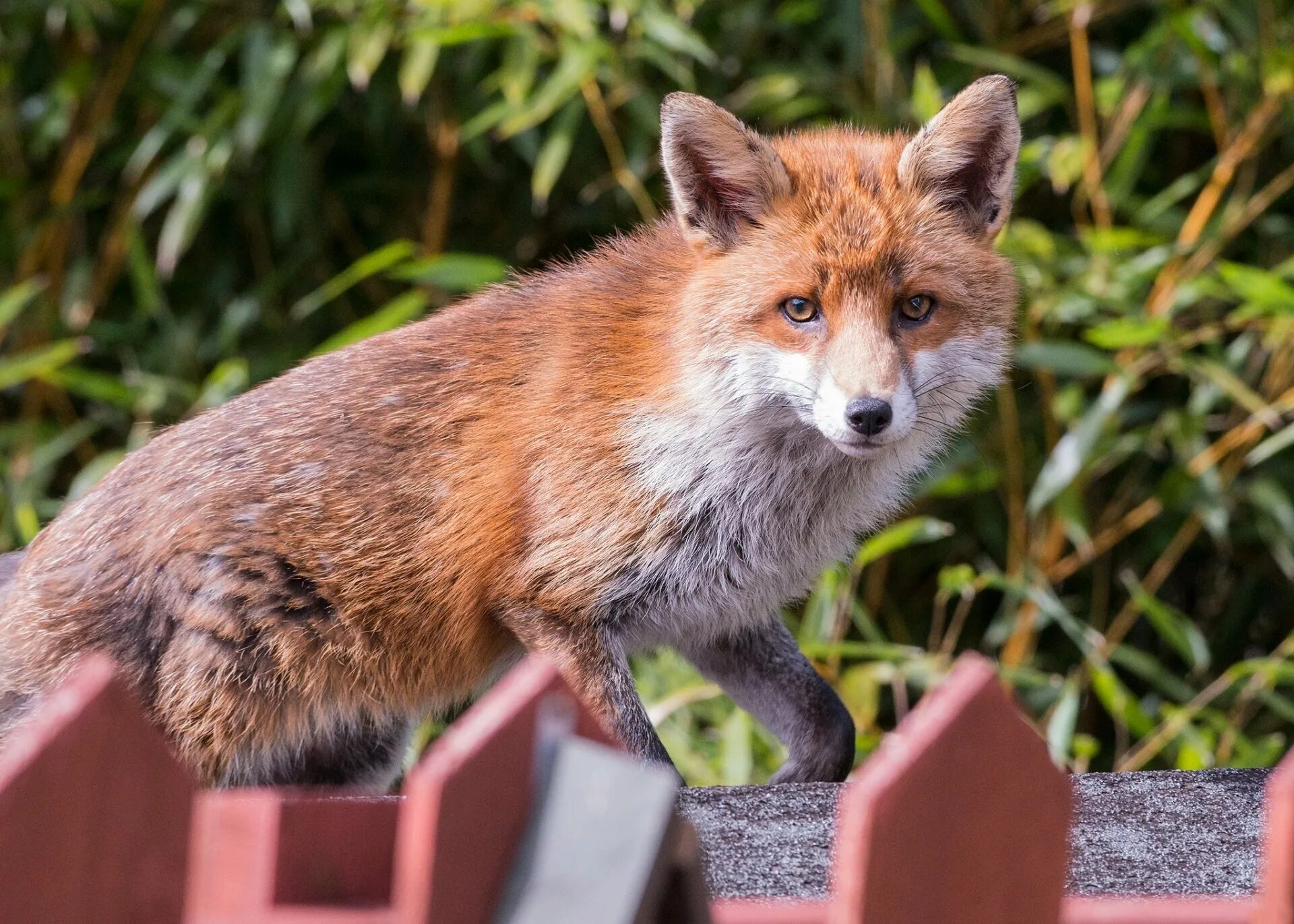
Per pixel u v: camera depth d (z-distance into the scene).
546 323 7.49
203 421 7.71
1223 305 12.36
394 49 12.73
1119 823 5.73
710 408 7.13
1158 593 13.28
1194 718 12.23
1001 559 13.05
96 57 13.33
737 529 7.33
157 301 12.09
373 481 7.29
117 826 2.74
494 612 7.29
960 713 2.85
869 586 12.54
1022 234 11.53
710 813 5.81
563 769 2.77
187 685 7.12
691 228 7.32
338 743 7.77
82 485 11.67
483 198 13.85
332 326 13.70
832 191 7.29
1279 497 11.47
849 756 7.60
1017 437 12.27
